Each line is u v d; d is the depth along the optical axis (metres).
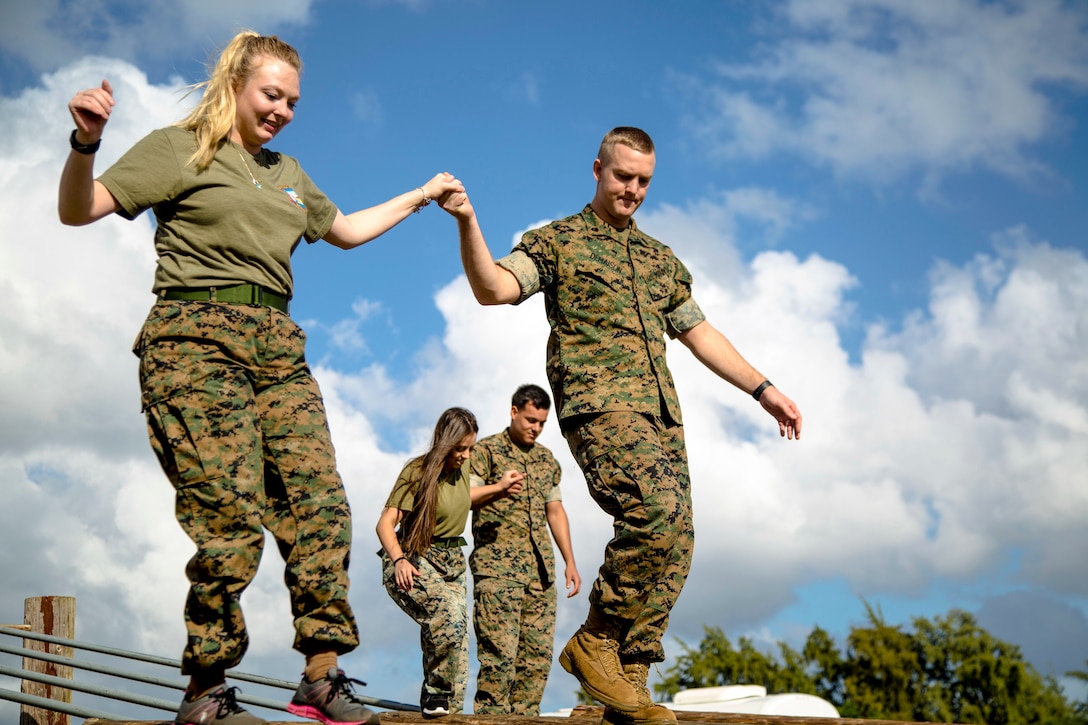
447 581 6.51
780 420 4.79
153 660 6.27
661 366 4.47
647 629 4.29
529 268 4.46
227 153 3.53
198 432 3.25
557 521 7.97
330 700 3.32
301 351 3.56
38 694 6.96
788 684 16.25
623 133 4.57
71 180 3.17
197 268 3.42
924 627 15.70
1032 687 14.72
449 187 4.23
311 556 3.39
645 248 4.70
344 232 3.90
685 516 4.20
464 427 6.48
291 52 3.67
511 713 7.44
